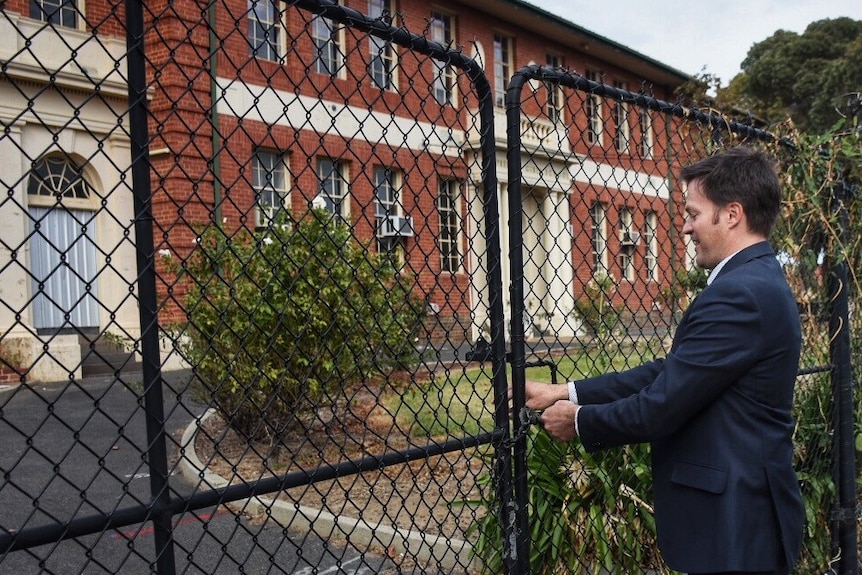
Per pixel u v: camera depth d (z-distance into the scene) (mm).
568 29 19422
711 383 1919
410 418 6934
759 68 29797
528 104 10398
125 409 8109
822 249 3701
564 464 2949
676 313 3525
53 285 10195
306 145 11383
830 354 3615
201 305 5285
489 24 18016
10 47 9141
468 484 5270
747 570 1881
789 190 3527
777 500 1935
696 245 2273
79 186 10289
